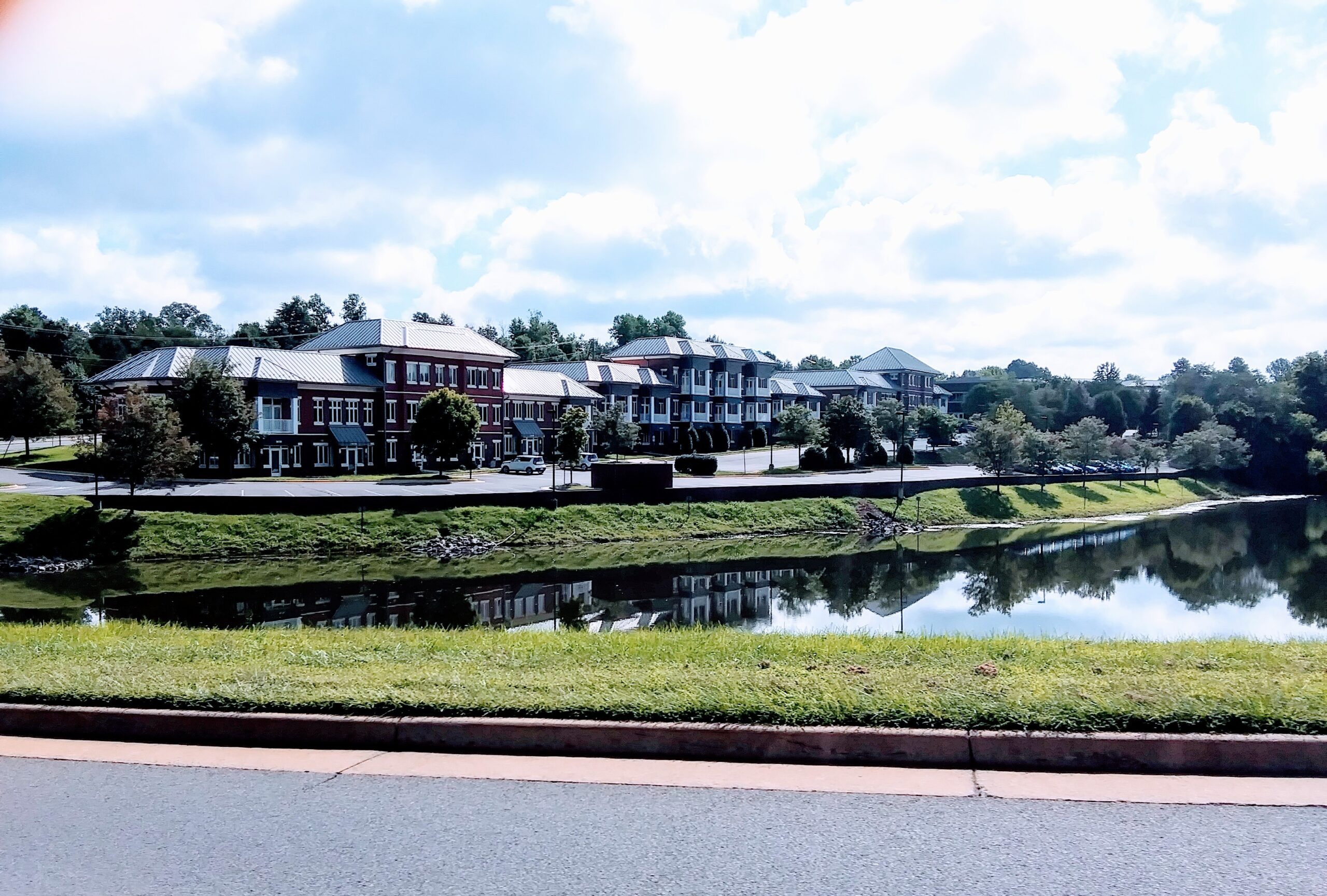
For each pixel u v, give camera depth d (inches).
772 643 446.0
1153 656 392.2
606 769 276.1
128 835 231.8
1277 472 3892.7
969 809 243.3
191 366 2202.3
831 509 2213.3
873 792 255.3
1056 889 200.2
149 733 310.7
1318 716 281.6
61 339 4350.4
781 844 222.5
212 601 1212.5
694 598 1267.2
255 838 229.0
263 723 305.7
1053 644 446.6
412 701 310.7
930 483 2534.5
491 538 1766.7
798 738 283.0
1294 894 197.9
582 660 387.9
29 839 229.8
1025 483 2849.4
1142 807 244.1
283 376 2416.3
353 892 201.5
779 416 3344.0
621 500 2043.6
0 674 355.6
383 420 2659.9
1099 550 1905.8
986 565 1657.2
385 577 1430.9
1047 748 275.6
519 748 293.6
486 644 450.9
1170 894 198.5
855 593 1315.2
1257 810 241.6
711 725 289.1
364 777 271.0
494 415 3021.7
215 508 1689.2
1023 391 4896.7
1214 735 276.1
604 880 205.3
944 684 324.2
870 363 5211.6
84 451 1654.8
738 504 2134.6
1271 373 7677.2
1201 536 2219.5
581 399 3390.7
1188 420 4138.8
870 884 202.7
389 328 2755.9
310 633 525.3
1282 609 1186.6
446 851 220.2
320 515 1726.1
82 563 1475.1
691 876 206.8
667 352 3878.0
